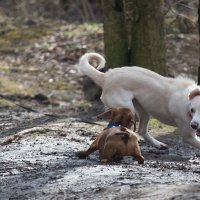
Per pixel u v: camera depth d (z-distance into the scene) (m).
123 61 16.17
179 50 20.48
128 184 7.24
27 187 7.69
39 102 17.14
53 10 30.78
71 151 10.24
